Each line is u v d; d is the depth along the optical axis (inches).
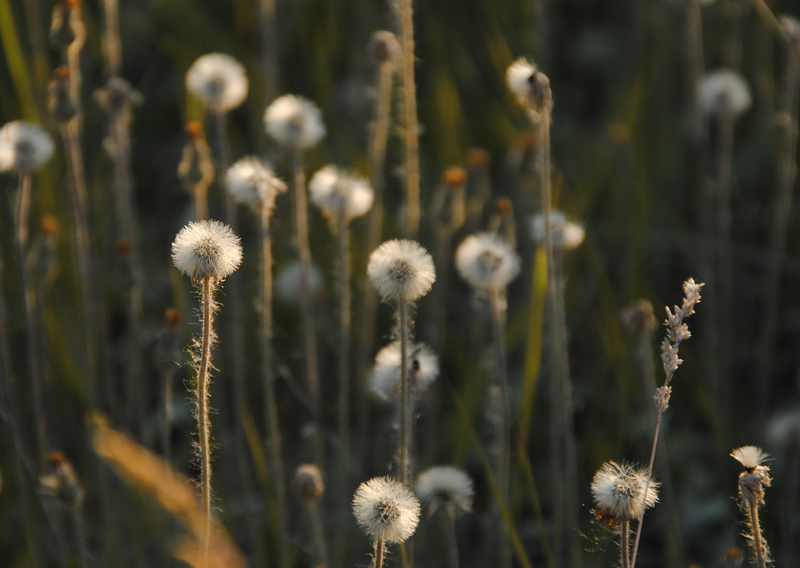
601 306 194.4
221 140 156.0
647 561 169.8
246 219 223.0
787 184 196.2
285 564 143.5
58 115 150.7
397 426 117.7
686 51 261.7
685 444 184.9
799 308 222.2
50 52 241.3
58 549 140.9
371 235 175.2
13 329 184.1
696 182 253.3
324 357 203.0
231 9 278.1
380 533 86.8
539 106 111.8
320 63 246.7
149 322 214.1
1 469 163.6
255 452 144.9
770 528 161.8
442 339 187.5
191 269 81.7
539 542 168.9
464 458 162.6
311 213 219.0
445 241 171.0
